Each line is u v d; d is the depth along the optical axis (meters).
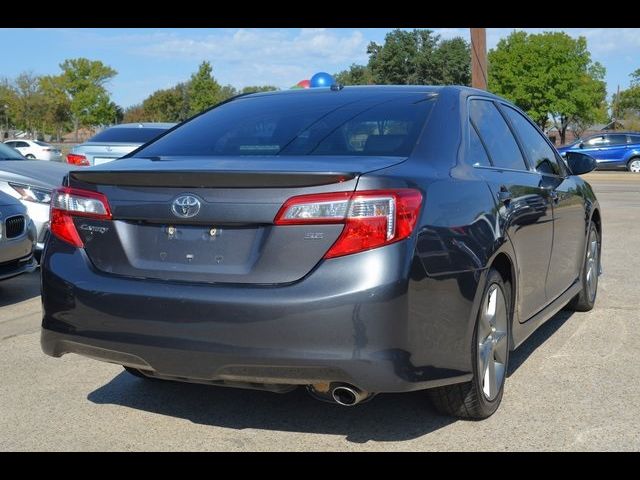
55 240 3.66
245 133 4.04
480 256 3.55
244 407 4.07
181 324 3.23
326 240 3.12
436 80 53.50
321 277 3.09
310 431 3.73
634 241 10.34
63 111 68.19
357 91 4.39
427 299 3.22
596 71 63.06
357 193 3.12
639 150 30.14
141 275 3.39
